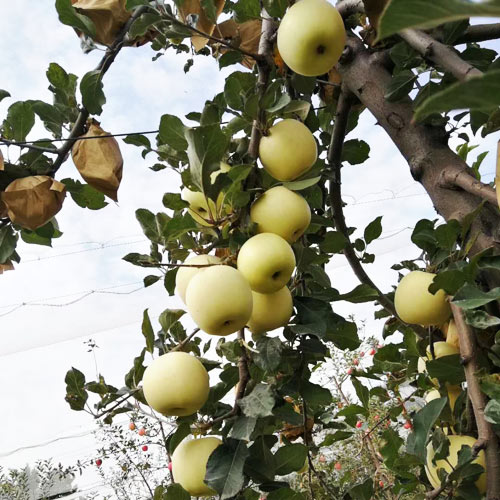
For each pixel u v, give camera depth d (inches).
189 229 28.3
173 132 30.4
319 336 29.4
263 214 28.6
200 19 34.4
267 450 30.3
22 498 131.6
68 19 33.2
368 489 36.6
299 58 28.6
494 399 25.5
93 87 33.9
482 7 6.4
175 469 29.9
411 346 35.1
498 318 25.7
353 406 42.1
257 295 29.1
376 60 33.2
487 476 25.4
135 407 31.8
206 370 30.5
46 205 35.4
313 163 30.7
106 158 35.9
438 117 30.4
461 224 28.1
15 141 36.2
